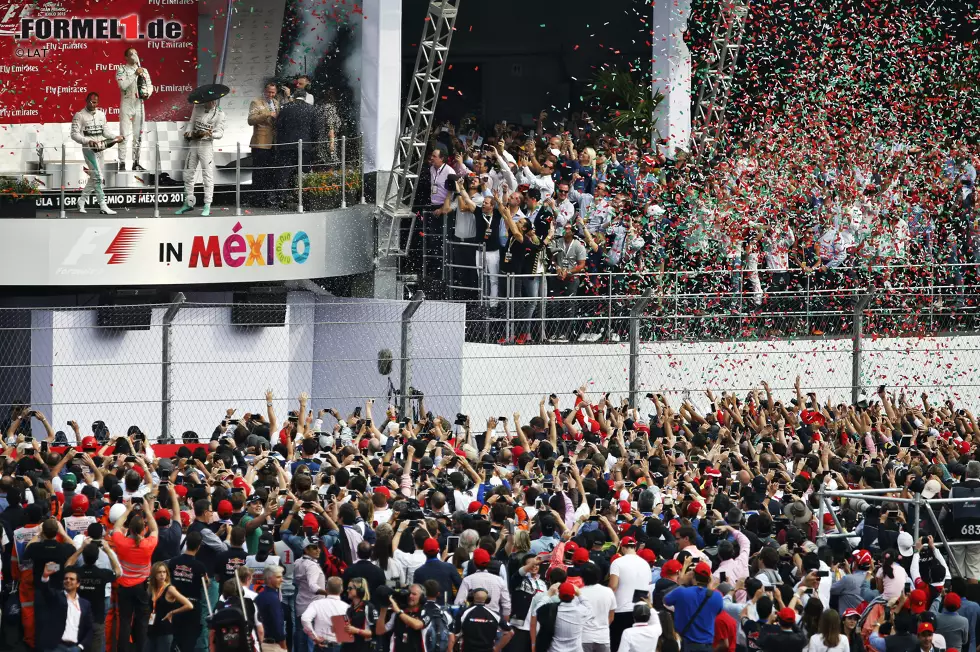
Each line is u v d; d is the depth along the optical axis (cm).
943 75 11038
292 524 5316
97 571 5209
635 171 10025
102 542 5238
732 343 9512
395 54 9875
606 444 7275
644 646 4688
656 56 10994
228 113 10288
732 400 8012
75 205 9775
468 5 12744
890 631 4844
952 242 10406
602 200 9750
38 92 10025
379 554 5112
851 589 5138
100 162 9419
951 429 7962
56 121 10062
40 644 5125
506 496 5631
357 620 4869
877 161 10506
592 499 5828
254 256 9162
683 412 8069
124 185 9919
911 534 5816
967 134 11044
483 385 9212
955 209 10556
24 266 8850
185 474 6141
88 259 8925
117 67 10138
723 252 9888
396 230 9688
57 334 8794
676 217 9950
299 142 9362
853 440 7681
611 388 9394
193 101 9169
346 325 9419
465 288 9369
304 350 9481
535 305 9431
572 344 9362
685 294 9162
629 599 5028
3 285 8919
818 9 11119
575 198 9850
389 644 4875
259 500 5412
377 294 9725
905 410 8325
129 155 9962
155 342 9062
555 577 4856
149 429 8975
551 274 9362
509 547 5222
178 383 9038
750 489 5872
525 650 4938
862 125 10675
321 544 5197
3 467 6031
